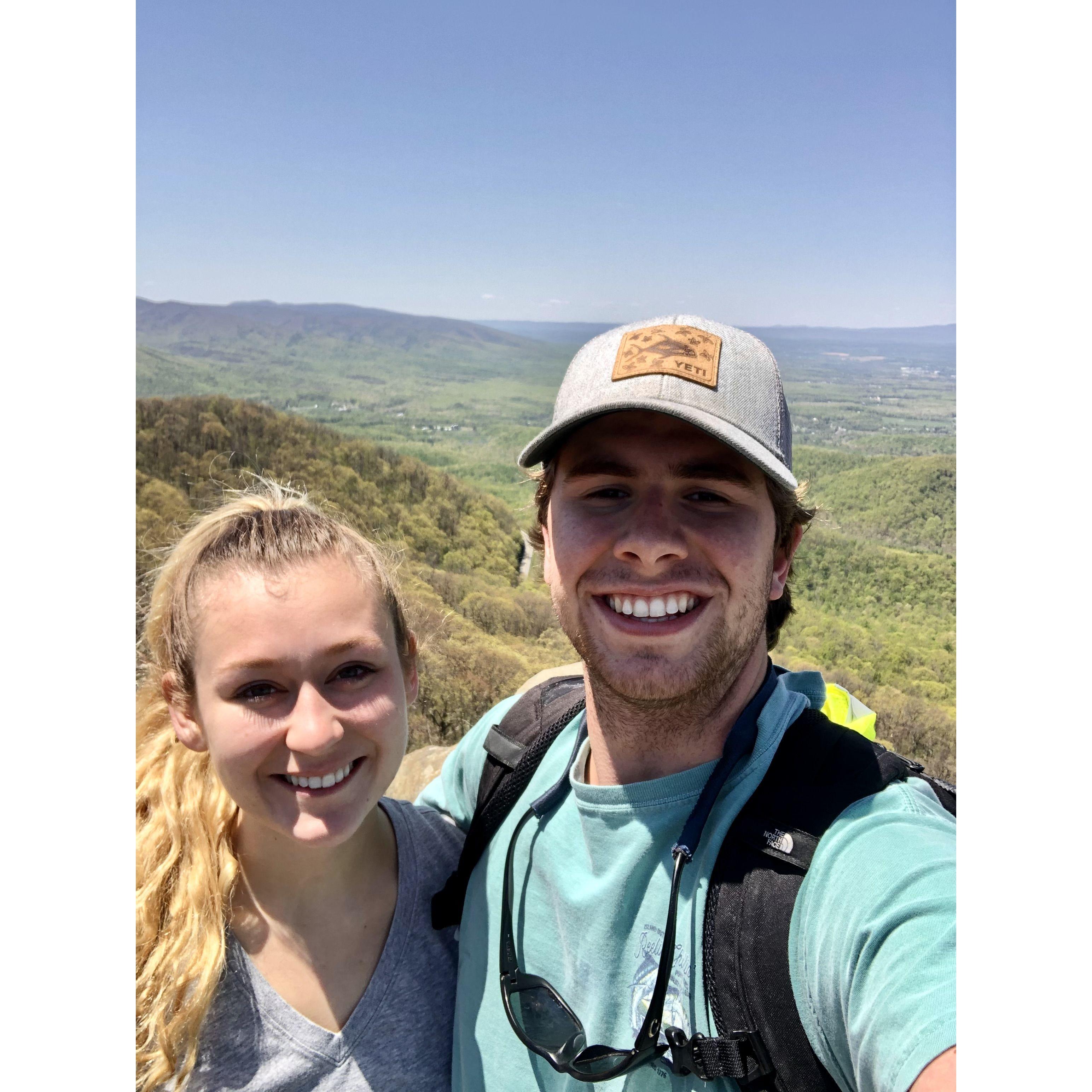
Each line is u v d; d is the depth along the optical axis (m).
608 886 1.30
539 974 1.40
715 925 1.16
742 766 1.26
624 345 1.41
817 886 1.11
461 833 1.84
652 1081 1.19
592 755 1.46
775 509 1.43
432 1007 1.60
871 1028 0.98
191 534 1.55
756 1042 1.09
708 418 1.31
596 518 1.38
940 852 1.06
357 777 1.46
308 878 1.50
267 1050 1.45
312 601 1.42
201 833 1.50
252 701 1.41
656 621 1.34
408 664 1.69
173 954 1.43
